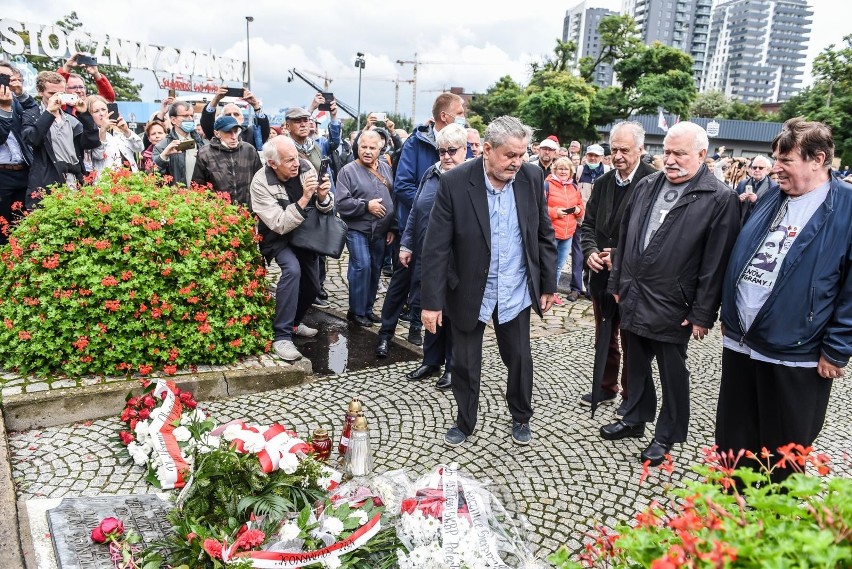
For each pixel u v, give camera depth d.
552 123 44.50
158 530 2.55
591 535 2.90
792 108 59.22
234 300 4.34
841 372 2.69
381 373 4.68
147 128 7.96
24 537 2.50
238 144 5.23
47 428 3.54
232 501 2.47
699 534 1.32
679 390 3.50
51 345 3.76
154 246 3.98
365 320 5.84
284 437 2.89
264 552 2.21
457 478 2.79
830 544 1.18
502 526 2.67
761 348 2.86
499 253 3.52
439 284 3.49
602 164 8.35
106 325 3.86
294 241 4.66
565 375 4.89
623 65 47.50
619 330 4.25
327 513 2.47
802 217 2.74
